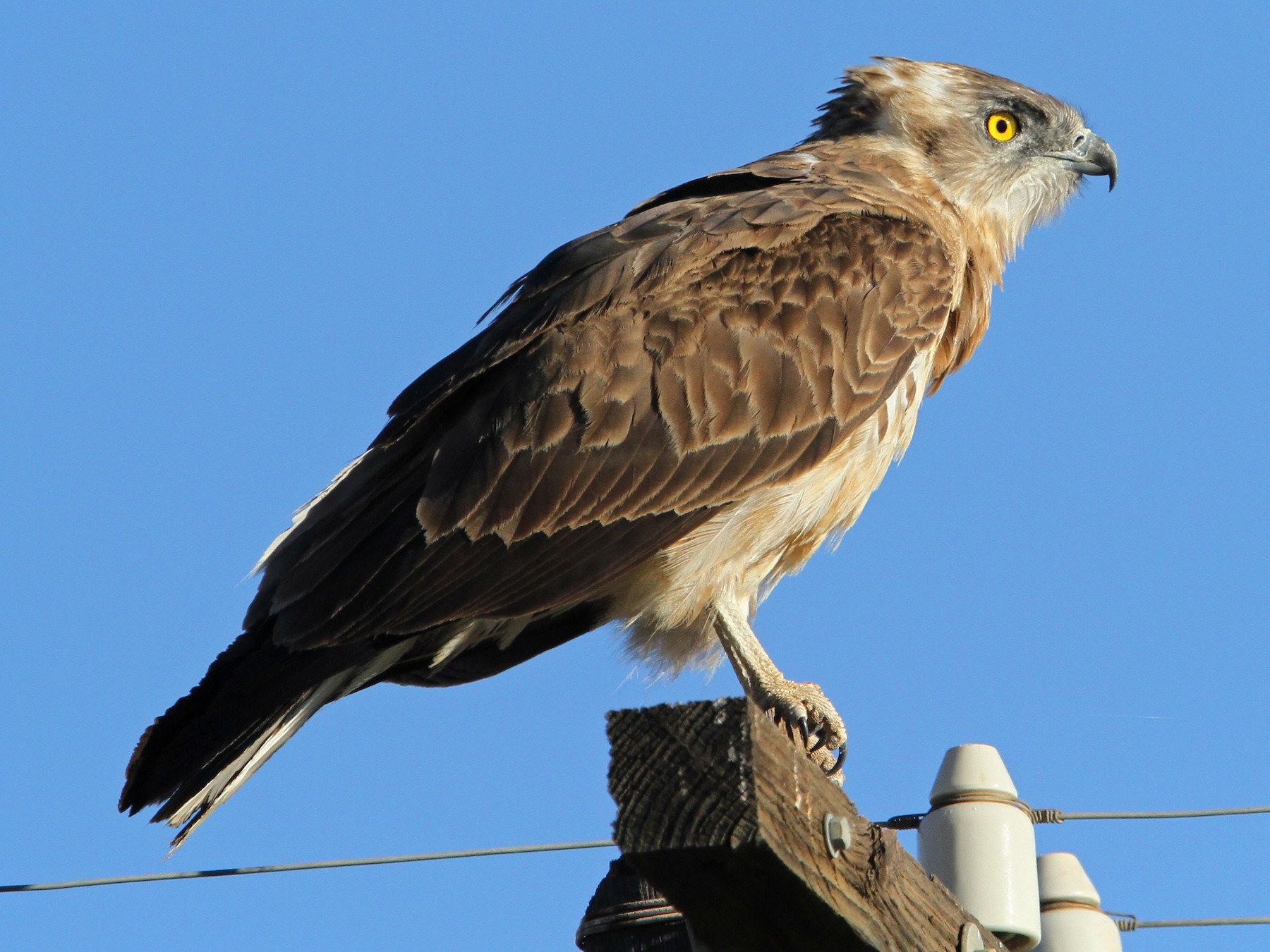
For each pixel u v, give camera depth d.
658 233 12.67
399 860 10.91
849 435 12.26
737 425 11.87
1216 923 11.99
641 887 8.80
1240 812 11.83
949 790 10.34
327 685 11.47
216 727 10.91
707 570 11.97
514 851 11.00
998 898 9.98
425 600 11.28
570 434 11.59
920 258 13.02
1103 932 11.25
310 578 11.44
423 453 11.77
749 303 12.22
